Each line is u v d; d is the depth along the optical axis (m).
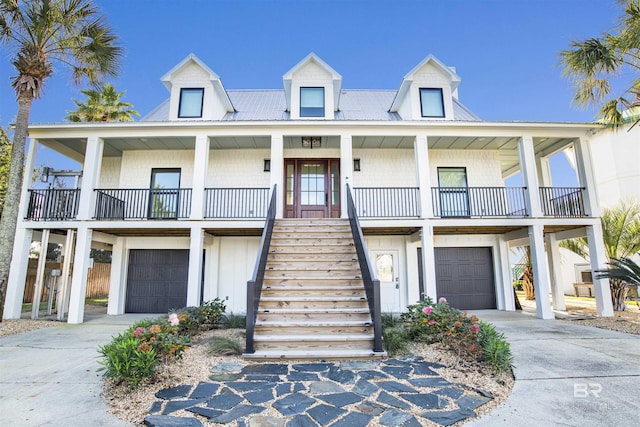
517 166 12.23
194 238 8.18
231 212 9.82
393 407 3.05
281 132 8.79
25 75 7.83
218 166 10.27
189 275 7.99
